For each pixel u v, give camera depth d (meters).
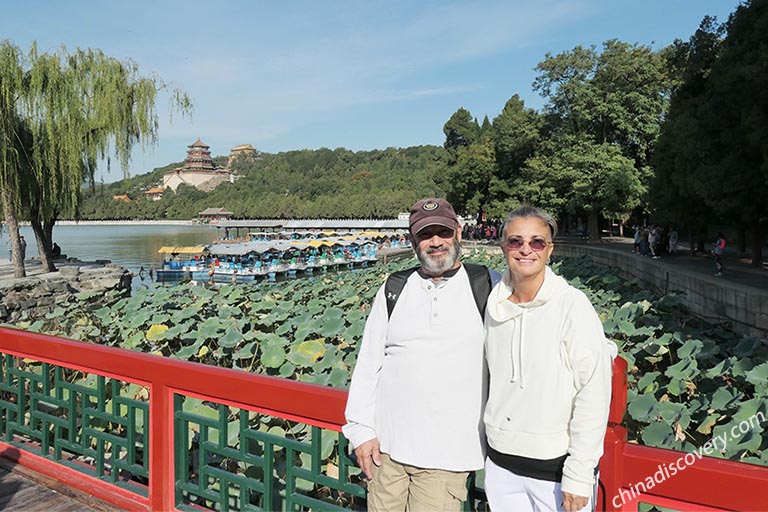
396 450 2.02
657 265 18.81
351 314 9.33
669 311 13.23
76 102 22.08
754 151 16.73
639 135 34.66
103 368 3.24
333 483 2.40
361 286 17.41
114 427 5.30
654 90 33.91
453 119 76.69
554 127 37.78
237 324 9.12
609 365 1.71
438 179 61.88
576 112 34.56
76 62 23.05
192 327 9.21
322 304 12.05
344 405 2.30
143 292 12.14
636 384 7.33
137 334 8.48
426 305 2.05
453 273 2.07
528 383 1.76
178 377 2.86
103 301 12.70
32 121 21.16
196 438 4.34
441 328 2.00
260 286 15.62
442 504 1.96
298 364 6.50
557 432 1.75
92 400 5.48
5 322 17.33
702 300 14.73
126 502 3.16
